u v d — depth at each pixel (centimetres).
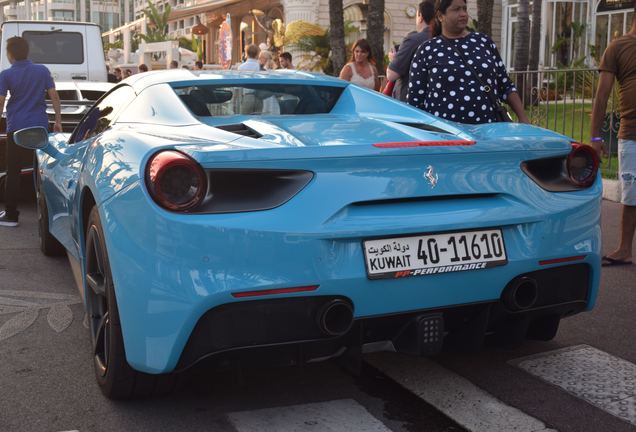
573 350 338
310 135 274
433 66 413
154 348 241
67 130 766
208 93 346
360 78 777
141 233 241
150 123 315
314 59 2522
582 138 774
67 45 1238
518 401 284
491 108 413
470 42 413
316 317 242
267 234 234
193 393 293
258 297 235
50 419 271
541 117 824
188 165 235
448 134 296
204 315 235
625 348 342
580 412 275
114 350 267
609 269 489
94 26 1249
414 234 251
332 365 320
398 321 260
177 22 5497
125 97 363
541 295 274
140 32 5472
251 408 280
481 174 264
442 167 258
